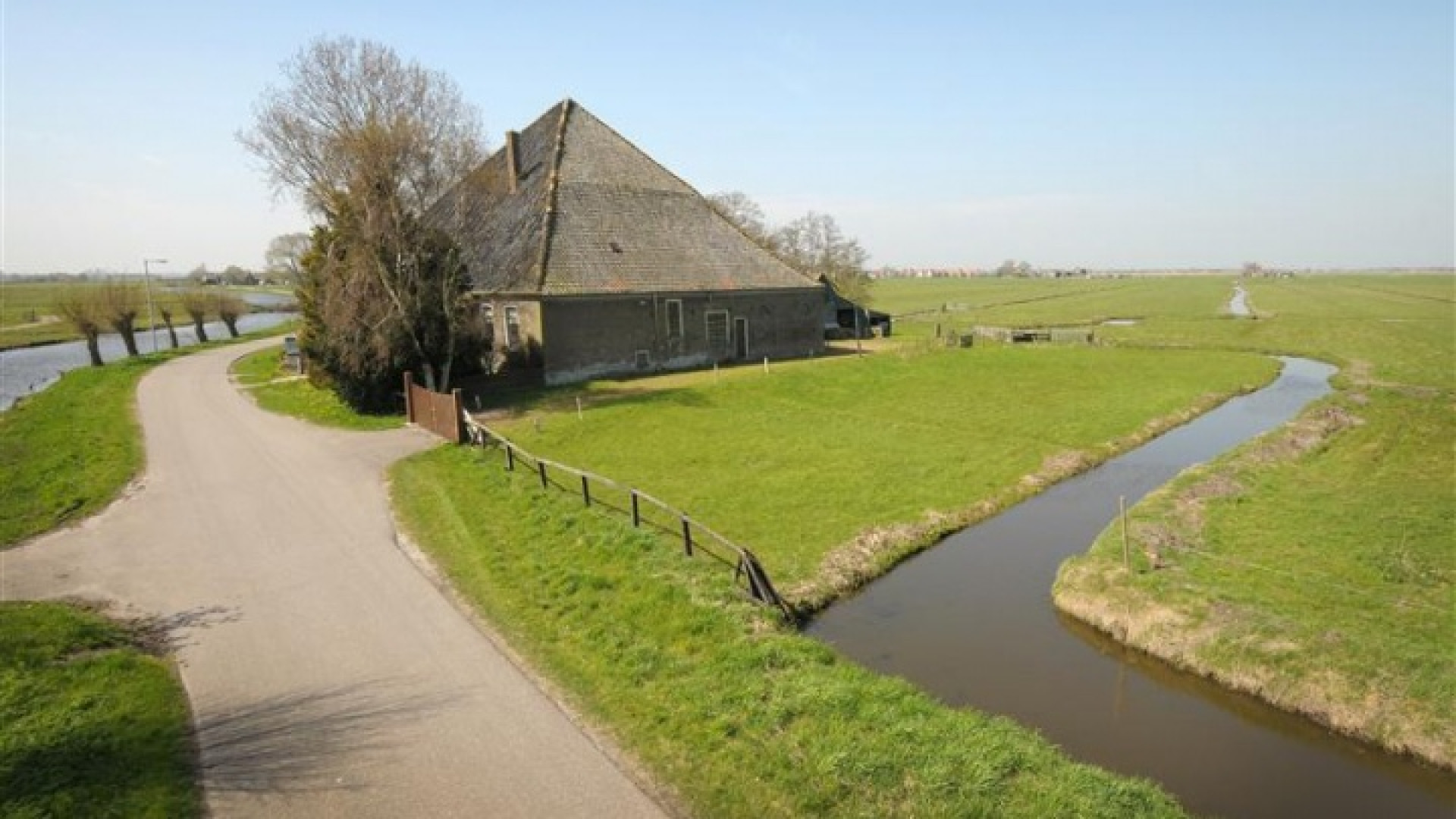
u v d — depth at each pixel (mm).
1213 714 11188
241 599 13555
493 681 10766
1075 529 18688
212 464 22234
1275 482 20672
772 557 15992
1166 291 132375
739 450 23766
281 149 27484
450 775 8781
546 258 33719
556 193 36625
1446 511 17688
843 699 9945
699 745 9227
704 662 11039
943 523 18656
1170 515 17938
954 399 32656
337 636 12125
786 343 42219
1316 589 13742
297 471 21344
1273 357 48562
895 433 26406
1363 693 10766
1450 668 10719
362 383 28469
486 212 38844
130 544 16250
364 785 8641
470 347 30828
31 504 19172
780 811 8156
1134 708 11336
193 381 38688
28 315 94938
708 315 38469
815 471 21891
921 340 48688
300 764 9008
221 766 9008
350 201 27500
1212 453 26062
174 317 90500
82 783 8516
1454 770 9664
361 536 16406
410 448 23484
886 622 14070
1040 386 36062
